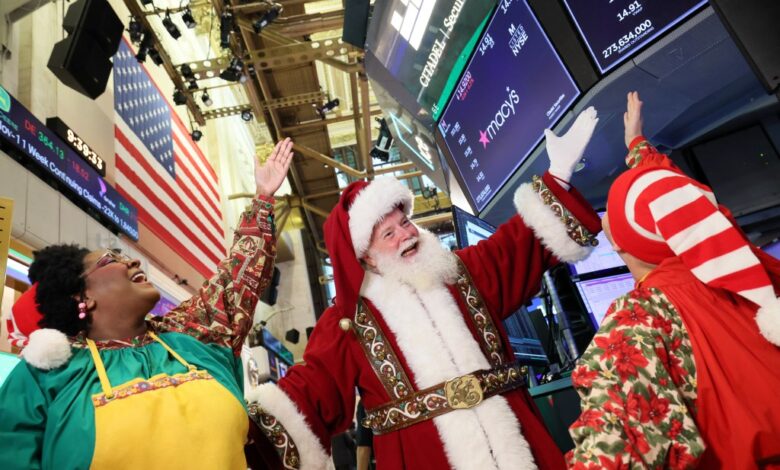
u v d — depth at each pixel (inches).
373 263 70.1
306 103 362.0
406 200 70.4
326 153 414.9
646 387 45.6
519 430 59.0
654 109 95.3
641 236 53.0
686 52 83.4
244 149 570.6
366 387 65.7
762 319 44.4
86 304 62.9
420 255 67.1
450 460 58.1
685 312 48.1
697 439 44.2
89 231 223.3
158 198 329.4
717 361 45.6
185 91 343.0
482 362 62.6
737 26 61.1
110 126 295.1
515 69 106.7
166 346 63.4
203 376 60.3
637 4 84.1
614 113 95.4
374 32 138.0
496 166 117.9
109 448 51.6
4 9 220.2
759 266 46.0
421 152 154.6
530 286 68.9
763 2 60.1
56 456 51.8
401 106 144.4
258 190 78.5
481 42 113.0
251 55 309.4
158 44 314.0
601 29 89.3
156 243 305.9
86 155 244.8
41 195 195.8
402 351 64.2
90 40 204.4
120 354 60.8
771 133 101.4
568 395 83.4
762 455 42.0
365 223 67.4
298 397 65.8
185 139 421.1
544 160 106.8
